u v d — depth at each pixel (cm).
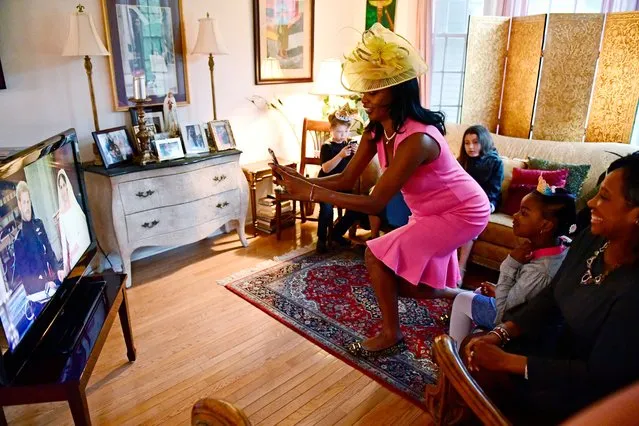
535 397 111
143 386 190
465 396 95
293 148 413
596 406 32
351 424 170
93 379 193
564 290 117
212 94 324
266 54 367
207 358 208
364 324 236
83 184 195
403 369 201
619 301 97
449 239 184
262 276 290
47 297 154
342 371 200
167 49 308
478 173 289
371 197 170
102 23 275
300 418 173
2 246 127
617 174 98
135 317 242
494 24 349
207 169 302
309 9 392
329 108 400
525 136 362
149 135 281
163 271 298
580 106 333
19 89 254
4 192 129
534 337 132
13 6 244
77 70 273
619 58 309
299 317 242
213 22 299
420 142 166
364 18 433
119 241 265
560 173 282
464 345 139
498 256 279
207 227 310
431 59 394
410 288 206
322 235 326
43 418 174
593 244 116
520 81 355
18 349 134
